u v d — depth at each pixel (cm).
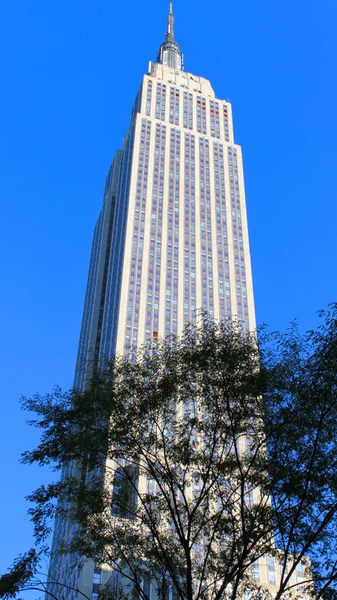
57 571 11475
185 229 17400
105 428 3494
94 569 9612
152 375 3672
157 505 3756
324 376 3216
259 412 3409
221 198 18750
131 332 14500
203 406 3641
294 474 3125
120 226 17938
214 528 3359
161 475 3503
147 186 17975
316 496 3088
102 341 16012
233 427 3400
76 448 3472
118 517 3675
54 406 3578
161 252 16562
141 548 3438
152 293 15512
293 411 3294
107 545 3459
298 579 9025
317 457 3141
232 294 16338
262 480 3284
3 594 3044
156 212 17438
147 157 18762
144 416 3556
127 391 3591
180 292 15812
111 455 3522
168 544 3506
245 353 3562
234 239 17825
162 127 19850
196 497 3569
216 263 16925
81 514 3422
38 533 3256
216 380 3484
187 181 18700
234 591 2914
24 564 3108
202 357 3538
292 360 3459
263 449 3400
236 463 3444
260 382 3388
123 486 3628
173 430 3697
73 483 3481
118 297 15512
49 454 3416
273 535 3203
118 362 3856
